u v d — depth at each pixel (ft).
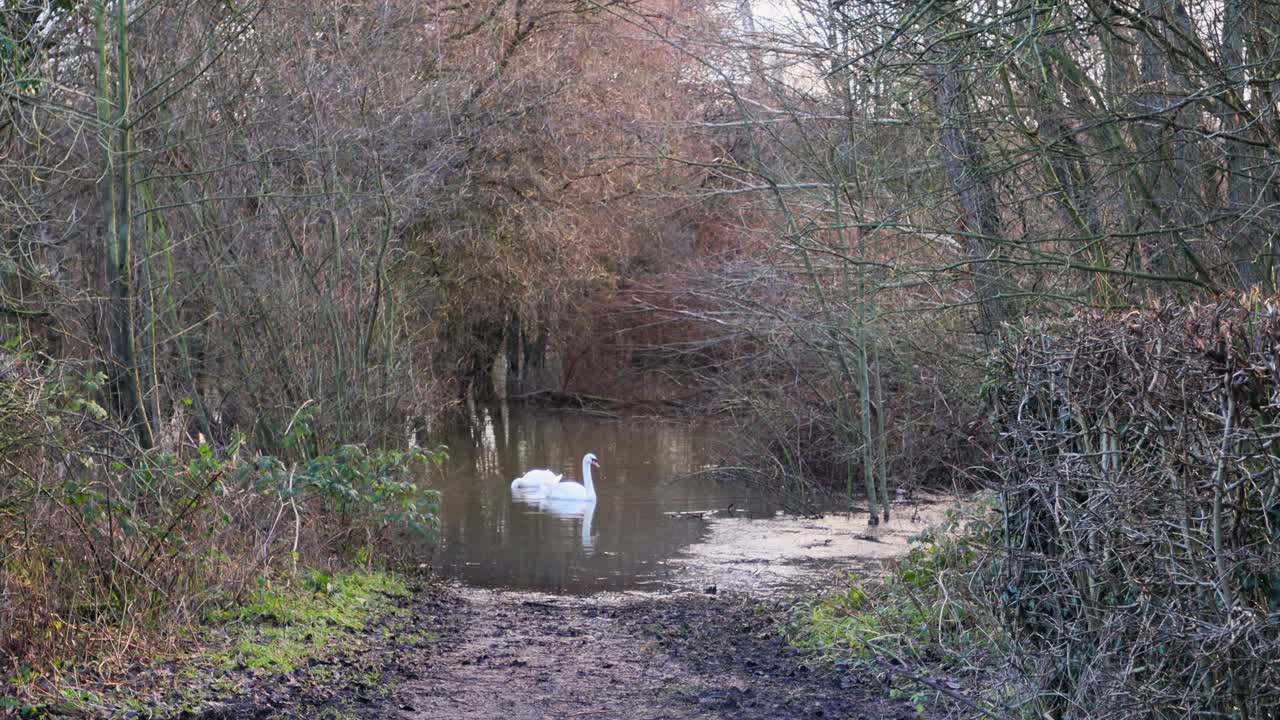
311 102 47.83
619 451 89.15
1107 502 15.89
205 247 46.21
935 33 32.91
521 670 28.17
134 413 35.27
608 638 32.45
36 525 24.91
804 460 66.13
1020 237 36.68
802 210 58.08
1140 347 15.89
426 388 59.21
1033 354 17.67
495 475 75.20
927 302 49.42
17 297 35.65
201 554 29.91
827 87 51.83
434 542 50.88
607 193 82.58
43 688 22.11
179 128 44.55
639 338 121.39
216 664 25.59
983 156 36.45
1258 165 28.22
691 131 76.28
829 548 49.75
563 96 75.66
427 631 32.65
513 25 76.07
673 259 100.17
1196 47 27.99
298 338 47.01
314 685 25.17
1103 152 31.09
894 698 24.31
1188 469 14.60
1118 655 16.25
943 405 57.77
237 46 46.21
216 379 47.80
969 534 30.42
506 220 75.77
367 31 55.52
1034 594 18.01
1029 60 32.24
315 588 33.88
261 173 46.19
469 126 68.28
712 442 87.56
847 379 62.39
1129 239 32.53
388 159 51.80
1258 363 14.02
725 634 32.83
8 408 24.13
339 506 42.11
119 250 36.09
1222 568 14.10
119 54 36.17
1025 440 17.47
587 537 53.21
